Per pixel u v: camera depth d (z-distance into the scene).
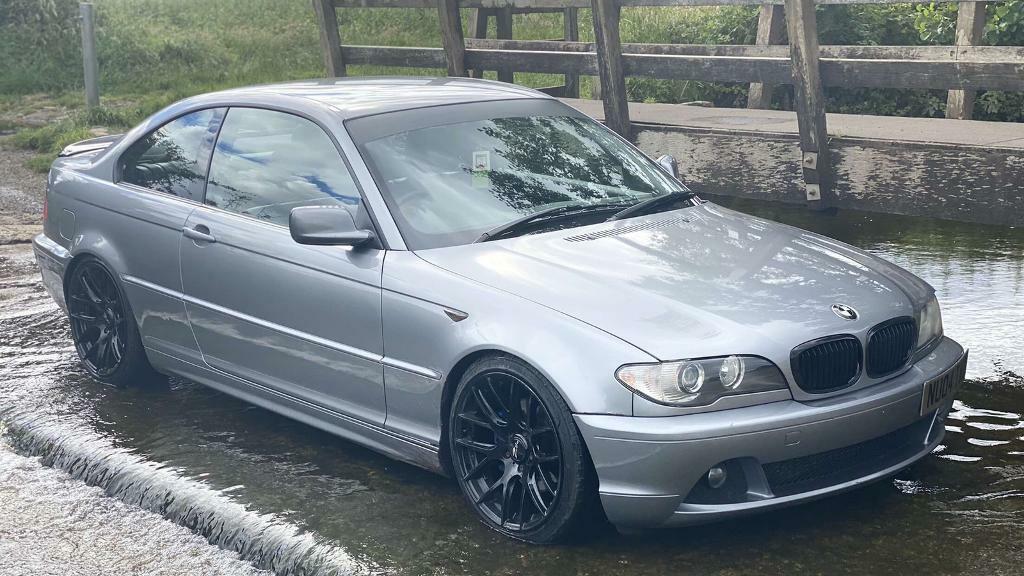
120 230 5.36
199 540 4.00
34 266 8.21
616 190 4.68
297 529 3.90
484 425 3.84
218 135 5.08
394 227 4.22
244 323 4.73
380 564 3.63
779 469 3.58
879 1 7.47
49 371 5.88
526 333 3.66
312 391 4.54
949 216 7.04
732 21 12.70
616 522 3.58
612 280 3.84
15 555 3.92
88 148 6.24
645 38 14.12
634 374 3.46
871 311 3.84
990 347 5.39
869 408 3.64
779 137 7.74
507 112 4.91
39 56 19.80
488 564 3.61
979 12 9.52
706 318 3.62
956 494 3.97
